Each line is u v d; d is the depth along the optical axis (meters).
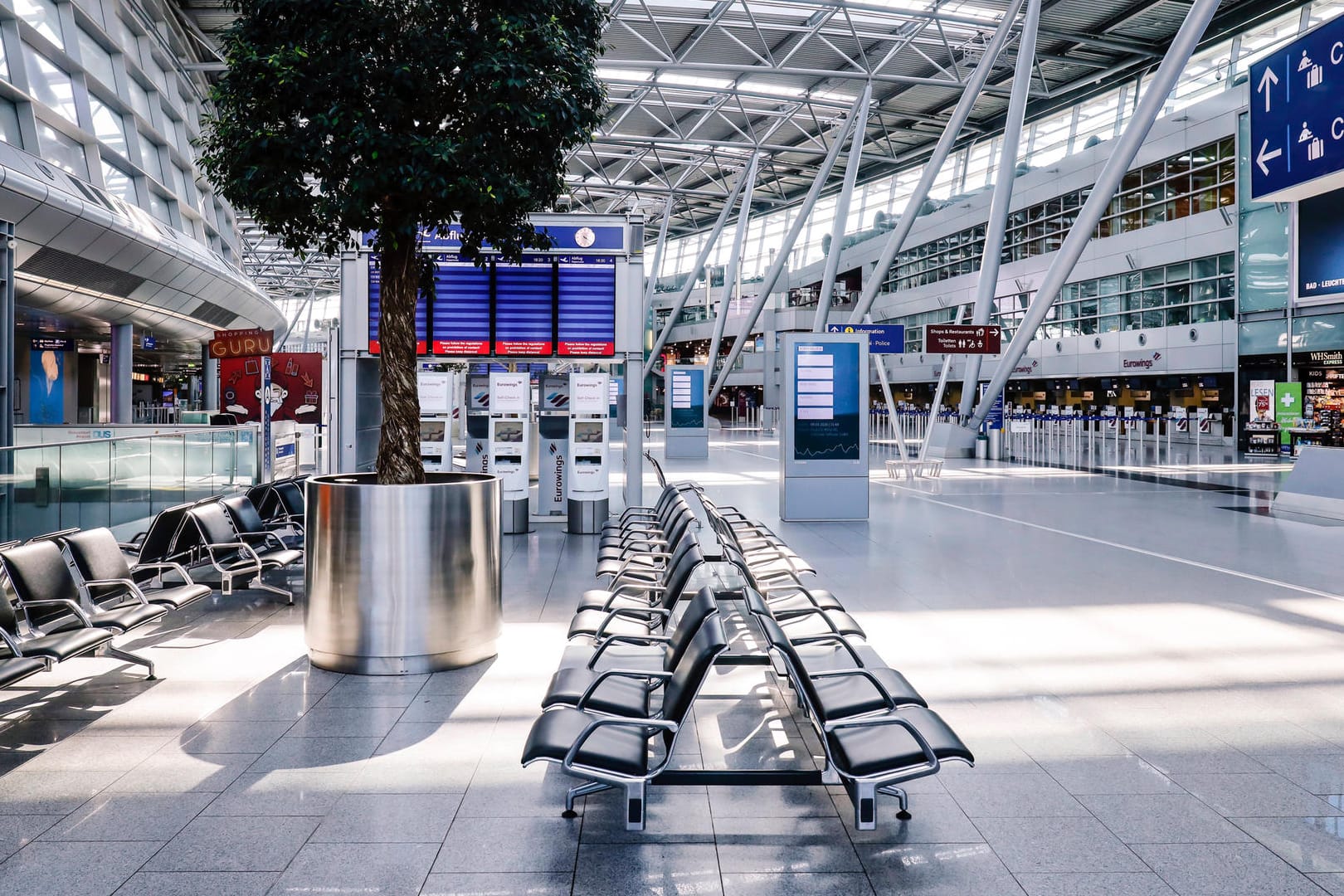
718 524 7.85
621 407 37.62
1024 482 18.28
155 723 4.52
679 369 26.58
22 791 3.68
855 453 12.68
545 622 6.71
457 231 11.45
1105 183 20.36
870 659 4.65
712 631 3.40
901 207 48.66
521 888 2.94
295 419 18.78
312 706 4.78
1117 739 4.29
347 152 5.02
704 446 26.72
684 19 27.30
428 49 5.01
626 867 3.09
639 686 4.06
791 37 32.22
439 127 5.45
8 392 14.41
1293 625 6.52
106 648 5.20
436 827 3.37
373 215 5.50
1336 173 11.32
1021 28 30.23
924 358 45.59
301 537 10.20
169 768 3.92
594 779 3.19
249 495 9.01
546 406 12.65
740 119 43.03
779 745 4.22
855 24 30.45
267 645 6.10
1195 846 3.23
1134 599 7.44
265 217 5.51
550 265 11.57
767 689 5.06
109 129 21.69
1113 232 32.91
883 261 27.58
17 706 4.77
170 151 26.17
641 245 11.62
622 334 11.66
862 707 3.59
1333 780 3.81
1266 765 3.97
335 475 6.00
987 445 25.80
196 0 30.28
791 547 10.28
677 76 36.56
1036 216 37.12
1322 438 23.41
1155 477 19.08
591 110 5.72
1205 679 5.21
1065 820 3.45
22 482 7.41
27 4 18.44
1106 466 22.02
